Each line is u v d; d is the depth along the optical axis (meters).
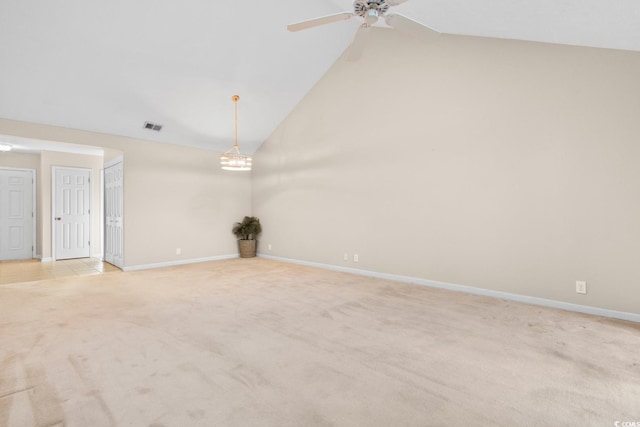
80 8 3.54
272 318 3.22
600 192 3.26
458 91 4.19
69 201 7.04
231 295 4.06
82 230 7.22
